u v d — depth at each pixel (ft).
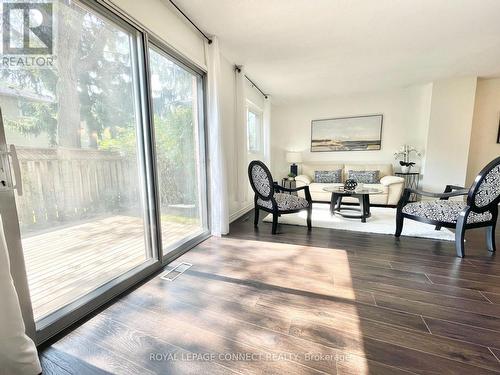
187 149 8.39
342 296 5.13
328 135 17.88
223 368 3.43
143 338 4.01
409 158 15.58
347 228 9.97
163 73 7.06
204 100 8.92
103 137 5.32
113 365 3.50
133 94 6.03
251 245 8.20
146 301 5.05
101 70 5.19
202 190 9.36
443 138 13.88
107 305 4.91
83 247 5.20
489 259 6.89
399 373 3.28
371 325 4.24
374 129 16.57
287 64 11.23
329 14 7.28
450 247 7.82
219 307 4.81
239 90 11.31
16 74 3.83
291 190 10.55
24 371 3.25
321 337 3.98
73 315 4.40
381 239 8.64
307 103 18.25
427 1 6.70
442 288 5.41
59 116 4.45
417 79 13.57
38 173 4.21
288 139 19.16
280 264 6.70
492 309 4.65
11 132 3.78
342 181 16.17
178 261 6.96
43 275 4.79
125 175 5.94
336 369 3.37
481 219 7.19
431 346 3.76
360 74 12.69
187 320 4.44
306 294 5.23
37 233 4.35
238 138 11.56
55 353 3.72
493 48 9.71
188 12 7.13
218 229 9.21
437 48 9.70
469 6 6.91
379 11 7.15
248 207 13.79
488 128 13.84
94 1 4.77
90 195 5.17
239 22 7.69
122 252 6.06
